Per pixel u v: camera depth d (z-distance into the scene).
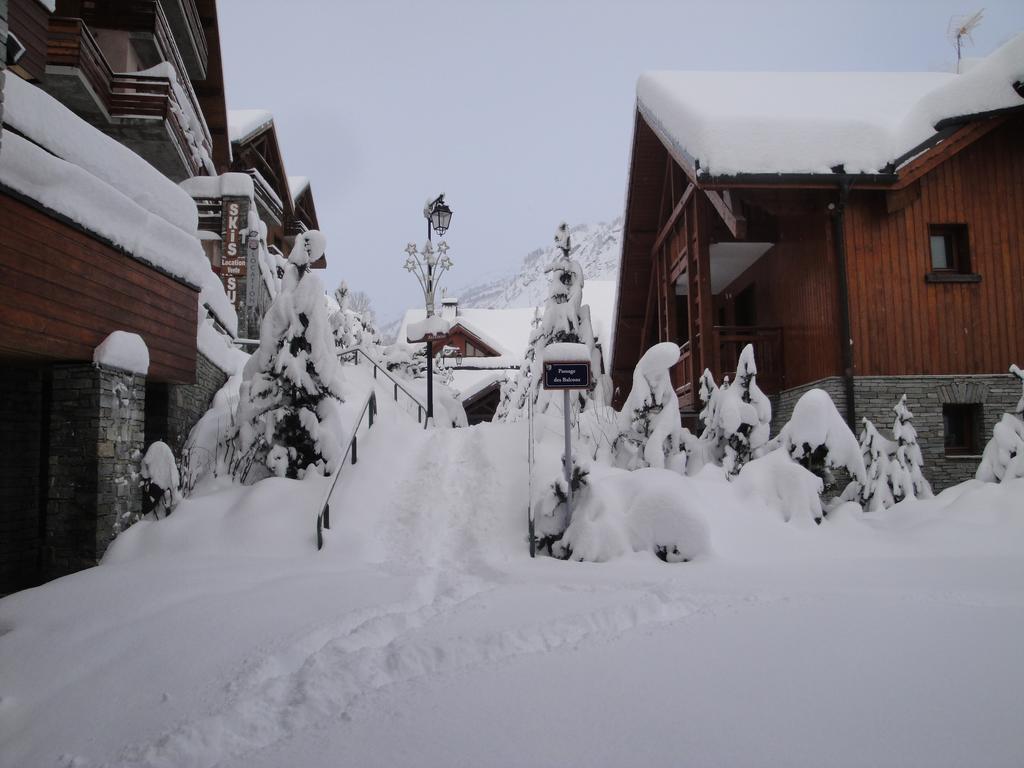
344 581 7.39
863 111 14.81
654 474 9.34
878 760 3.44
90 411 8.73
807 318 14.97
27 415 9.97
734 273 19.05
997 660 4.74
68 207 8.16
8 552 9.61
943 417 13.83
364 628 5.78
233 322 16.77
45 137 8.32
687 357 17.55
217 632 5.71
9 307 7.45
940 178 14.12
